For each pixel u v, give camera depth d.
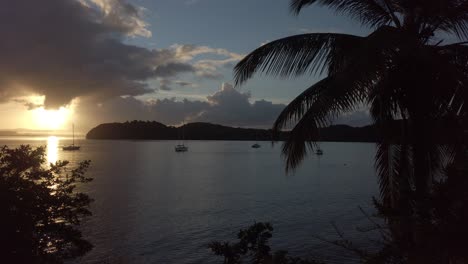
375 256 5.25
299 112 9.28
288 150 8.70
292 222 38.25
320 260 25.67
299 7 10.64
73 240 8.07
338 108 7.65
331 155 172.12
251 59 10.09
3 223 6.98
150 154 179.25
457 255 4.36
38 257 7.46
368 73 7.64
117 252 28.77
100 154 176.50
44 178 8.27
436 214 4.57
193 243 31.42
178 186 67.12
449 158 9.53
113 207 46.16
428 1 9.53
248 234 7.87
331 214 41.75
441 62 8.94
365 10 10.55
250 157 162.00
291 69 9.90
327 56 9.87
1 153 8.02
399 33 8.80
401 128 10.77
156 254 28.66
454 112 9.24
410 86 9.63
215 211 44.59
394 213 5.27
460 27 10.02
